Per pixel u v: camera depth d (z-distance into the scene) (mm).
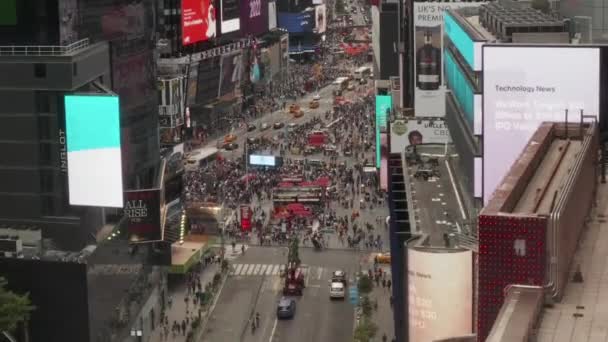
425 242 72625
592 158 61125
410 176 107750
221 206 175625
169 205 153250
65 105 117250
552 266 42906
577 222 50625
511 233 43344
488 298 43969
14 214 119812
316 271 157000
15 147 118812
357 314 133875
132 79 142250
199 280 151625
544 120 86250
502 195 47688
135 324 126500
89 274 105750
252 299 144250
